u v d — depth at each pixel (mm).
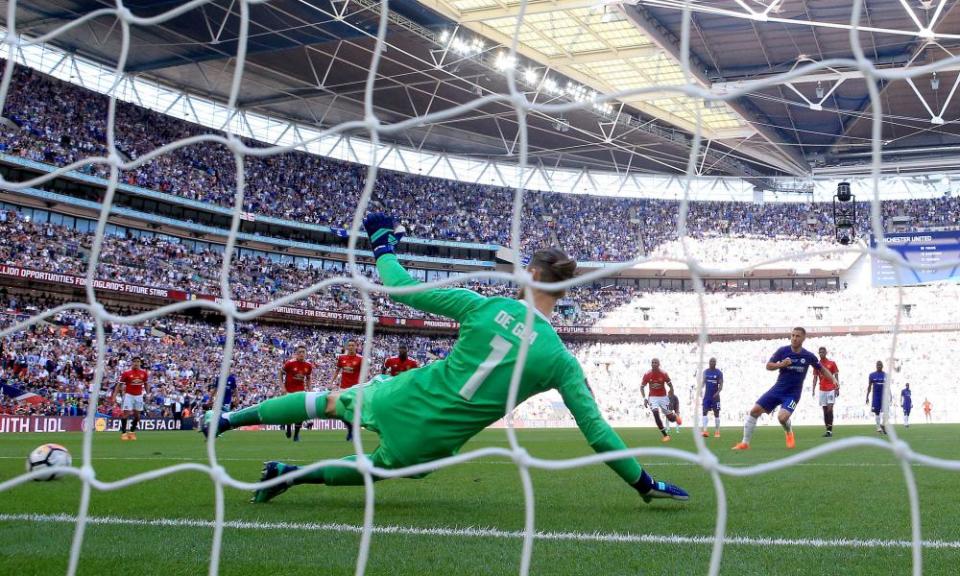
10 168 34812
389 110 46250
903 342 47531
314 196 47719
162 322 37219
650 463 9375
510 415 2453
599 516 4711
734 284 54344
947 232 45062
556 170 57156
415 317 46250
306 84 41156
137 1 31219
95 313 2961
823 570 3164
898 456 2074
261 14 32156
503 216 54188
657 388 16953
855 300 50938
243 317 2900
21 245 33375
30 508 5012
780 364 12789
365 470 2600
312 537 3928
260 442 17156
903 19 32312
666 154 52531
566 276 4516
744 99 40594
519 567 3230
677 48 34375
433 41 32875
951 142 49406
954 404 42344
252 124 46844
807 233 55250
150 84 41719
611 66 36562
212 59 37656
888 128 47406
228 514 4758
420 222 51031
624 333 50656
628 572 3131
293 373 16062
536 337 4438
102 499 5480
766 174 57312
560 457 11266
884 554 3502
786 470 8180
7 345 29234
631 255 54094
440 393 4445
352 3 30422
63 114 37469
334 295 44906
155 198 39469
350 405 4746
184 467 2691
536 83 38906
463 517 4652
